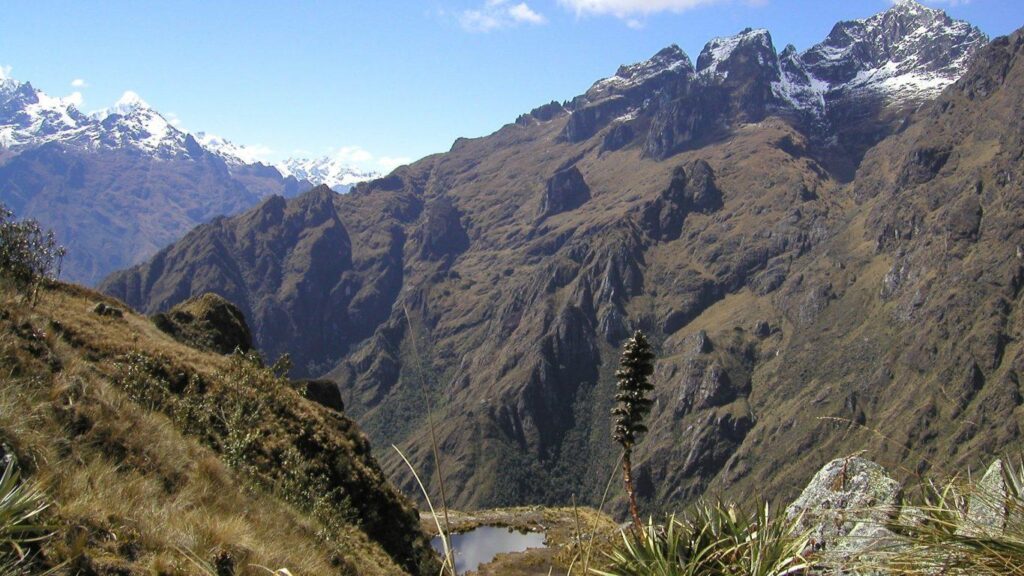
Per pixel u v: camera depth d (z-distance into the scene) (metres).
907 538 5.82
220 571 9.59
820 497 7.43
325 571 14.28
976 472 6.21
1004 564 5.28
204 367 29.75
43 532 7.87
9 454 8.91
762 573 6.73
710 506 8.00
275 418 29.56
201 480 14.51
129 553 8.82
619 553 7.42
